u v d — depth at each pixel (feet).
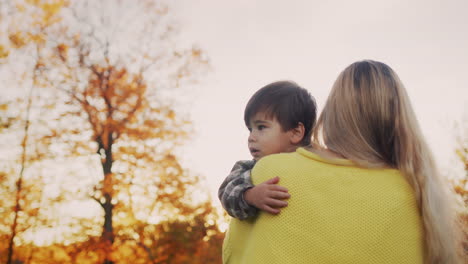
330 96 4.14
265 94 6.48
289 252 3.31
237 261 3.89
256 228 3.56
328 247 3.30
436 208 3.66
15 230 36.40
